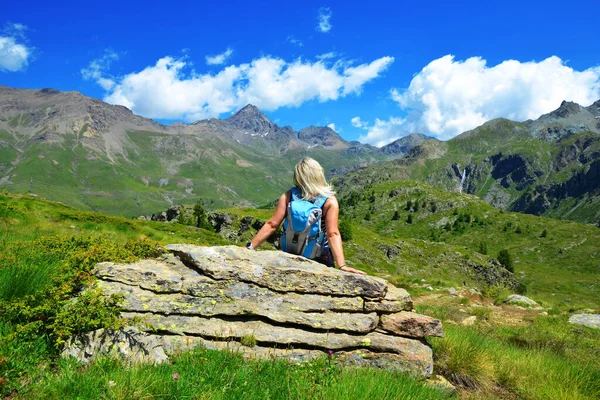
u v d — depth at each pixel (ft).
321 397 15.29
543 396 22.98
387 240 390.83
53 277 21.03
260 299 20.45
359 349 20.13
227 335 19.19
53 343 17.40
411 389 17.28
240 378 16.05
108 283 20.17
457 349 25.26
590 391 24.41
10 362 15.19
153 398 14.15
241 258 21.53
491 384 23.80
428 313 57.52
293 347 19.36
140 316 18.97
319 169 20.61
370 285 21.11
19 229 56.49
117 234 80.64
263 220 284.00
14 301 18.57
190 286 20.26
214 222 314.55
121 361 16.69
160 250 23.20
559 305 90.22
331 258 22.04
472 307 71.97
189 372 15.94
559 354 37.65
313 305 20.49
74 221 88.69
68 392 14.10
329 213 20.43
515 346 39.14
